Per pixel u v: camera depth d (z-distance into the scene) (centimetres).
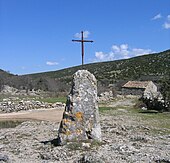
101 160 1098
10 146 1498
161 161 1112
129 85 9619
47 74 16488
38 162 1173
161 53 19638
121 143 1459
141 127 2191
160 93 4159
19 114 4019
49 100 5669
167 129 2177
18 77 9419
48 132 2030
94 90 1455
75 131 1395
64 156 1215
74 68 17625
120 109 4162
